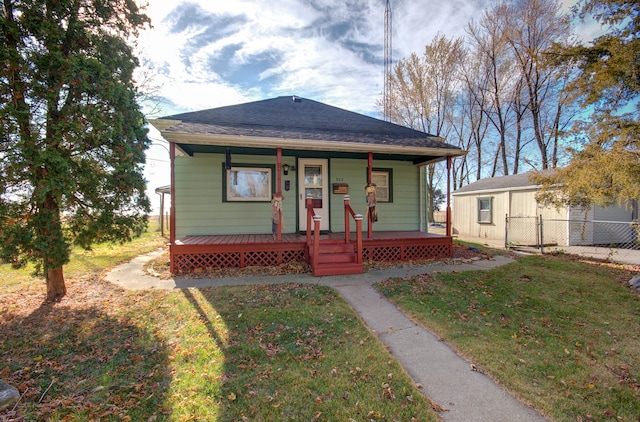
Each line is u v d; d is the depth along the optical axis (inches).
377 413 86.6
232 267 262.7
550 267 266.1
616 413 87.7
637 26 247.0
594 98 265.3
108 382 102.8
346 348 124.0
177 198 314.5
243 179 326.3
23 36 159.6
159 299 182.7
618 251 359.3
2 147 156.5
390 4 619.2
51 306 175.3
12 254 161.0
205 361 114.0
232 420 84.3
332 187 346.9
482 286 207.3
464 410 88.8
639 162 236.4
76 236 189.3
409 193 372.8
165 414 86.8
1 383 96.1
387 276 234.2
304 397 93.8
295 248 272.4
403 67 760.3
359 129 358.0
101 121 172.1
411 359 117.6
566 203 313.0
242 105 363.6
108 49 187.2
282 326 143.8
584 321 152.3
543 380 103.5
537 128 706.2
